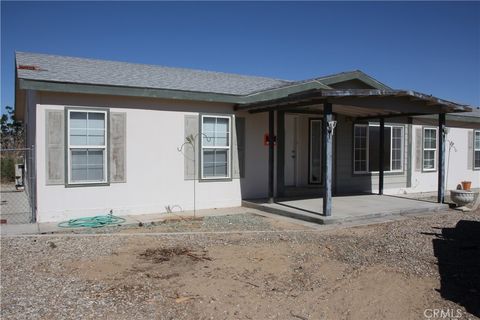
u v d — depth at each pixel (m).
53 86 9.02
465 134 18.31
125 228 8.80
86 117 9.70
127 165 10.22
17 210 11.22
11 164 19.16
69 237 7.78
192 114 11.09
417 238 7.99
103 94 9.67
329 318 4.41
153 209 10.59
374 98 10.20
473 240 7.85
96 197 9.86
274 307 4.67
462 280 5.54
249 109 11.40
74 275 5.61
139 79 11.05
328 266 6.12
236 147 11.86
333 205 11.32
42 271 5.77
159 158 10.64
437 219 10.25
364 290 5.18
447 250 7.09
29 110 11.45
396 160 15.63
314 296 5.00
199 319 4.33
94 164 9.85
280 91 12.20
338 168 13.90
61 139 9.40
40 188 9.25
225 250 6.95
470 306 4.68
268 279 5.55
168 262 6.25
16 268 5.89
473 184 18.75
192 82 12.15
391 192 15.38
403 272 5.86
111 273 5.71
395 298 4.92
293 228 8.91
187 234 8.17
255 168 12.21
